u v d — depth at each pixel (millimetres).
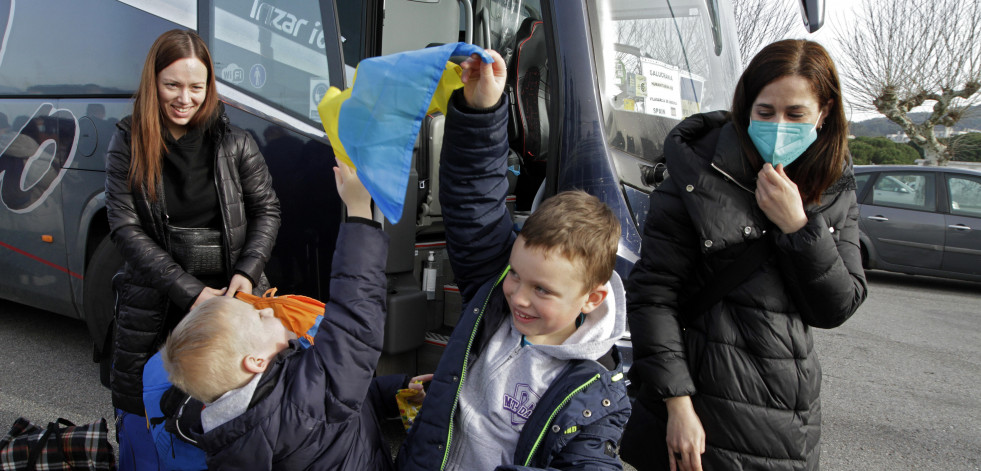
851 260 1599
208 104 2244
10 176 3844
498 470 1192
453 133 1417
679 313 1701
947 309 6930
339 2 3131
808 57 1503
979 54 14867
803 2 3174
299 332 1730
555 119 2715
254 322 1329
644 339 1637
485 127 1385
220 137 2289
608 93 2727
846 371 4703
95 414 3266
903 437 3588
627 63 2875
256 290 2426
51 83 3594
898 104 16219
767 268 1571
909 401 4137
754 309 1572
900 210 8039
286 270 3027
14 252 3949
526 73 3660
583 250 1215
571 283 1235
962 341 5609
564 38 2707
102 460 1917
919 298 7504
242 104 3016
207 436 1258
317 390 1257
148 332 2262
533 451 1272
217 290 2230
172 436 1571
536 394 1328
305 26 2918
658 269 1653
